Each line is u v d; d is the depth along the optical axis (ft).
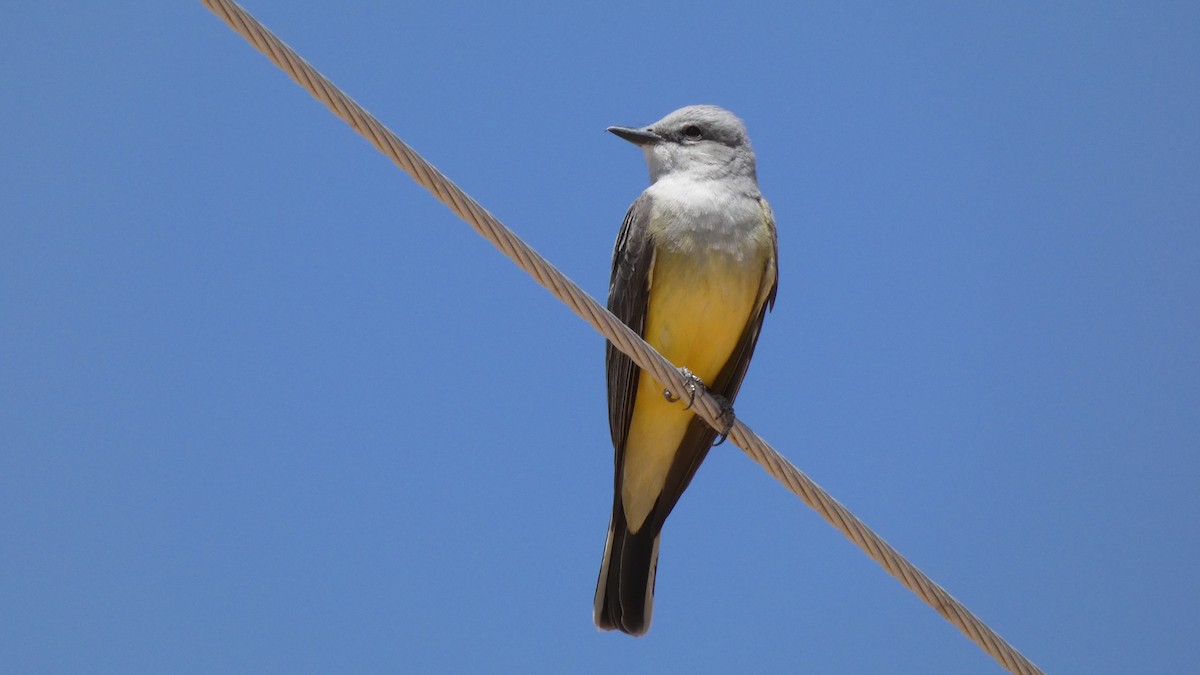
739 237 40.09
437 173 28.17
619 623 40.11
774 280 40.78
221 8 25.89
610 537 40.91
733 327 40.14
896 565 31.45
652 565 40.68
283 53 26.50
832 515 32.01
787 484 32.37
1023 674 30.96
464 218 28.73
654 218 40.19
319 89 26.91
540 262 29.68
